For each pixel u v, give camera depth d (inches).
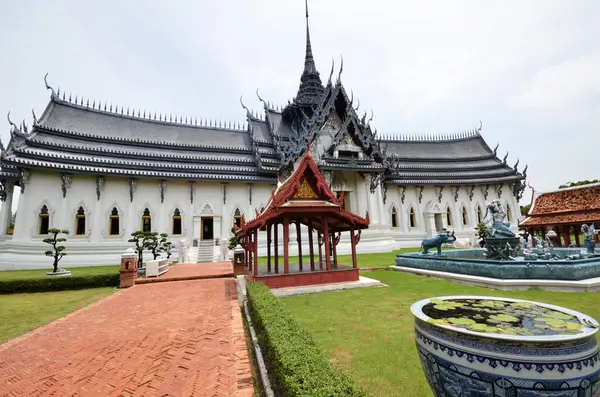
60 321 284.4
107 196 914.1
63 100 1031.6
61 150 892.0
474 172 1430.9
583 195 684.1
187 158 1061.1
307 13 1610.5
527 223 761.6
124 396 152.9
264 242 1000.9
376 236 1069.1
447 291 366.9
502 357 85.8
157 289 445.4
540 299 308.5
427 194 1360.7
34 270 751.1
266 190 1099.9
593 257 408.8
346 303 323.0
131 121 1143.0
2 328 281.7
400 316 271.0
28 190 818.8
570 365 82.0
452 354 95.7
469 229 1343.5
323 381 103.3
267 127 1350.9
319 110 1161.4
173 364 187.2
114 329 259.0
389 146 1549.0
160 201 973.8
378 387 149.8
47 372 181.0
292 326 175.3
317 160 1061.1
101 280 498.0
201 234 1015.0
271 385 156.3
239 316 291.6
